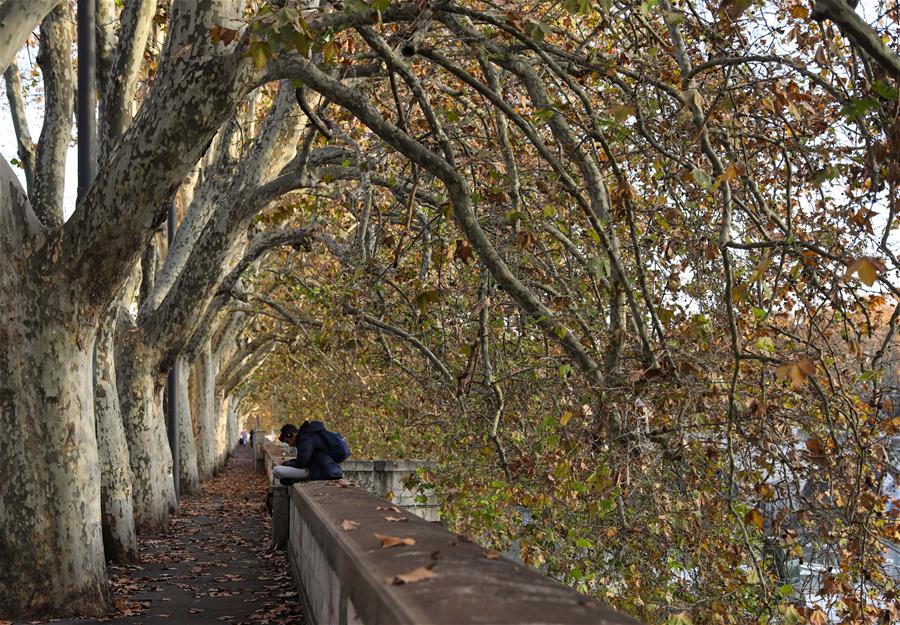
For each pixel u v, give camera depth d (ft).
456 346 40.98
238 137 61.72
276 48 23.12
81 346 30.76
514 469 32.42
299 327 82.28
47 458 29.96
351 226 68.85
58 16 40.45
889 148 20.84
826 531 27.58
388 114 43.62
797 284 28.66
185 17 26.78
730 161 27.45
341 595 15.99
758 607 27.20
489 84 29.04
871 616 28.94
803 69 22.35
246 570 40.68
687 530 31.48
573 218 32.76
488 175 33.86
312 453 43.57
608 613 8.95
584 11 24.27
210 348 110.52
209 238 51.65
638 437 24.62
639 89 27.48
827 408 22.94
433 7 25.96
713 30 28.07
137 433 54.34
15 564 29.58
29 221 30.09
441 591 9.91
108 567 41.04
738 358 21.98
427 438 48.88
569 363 30.19
